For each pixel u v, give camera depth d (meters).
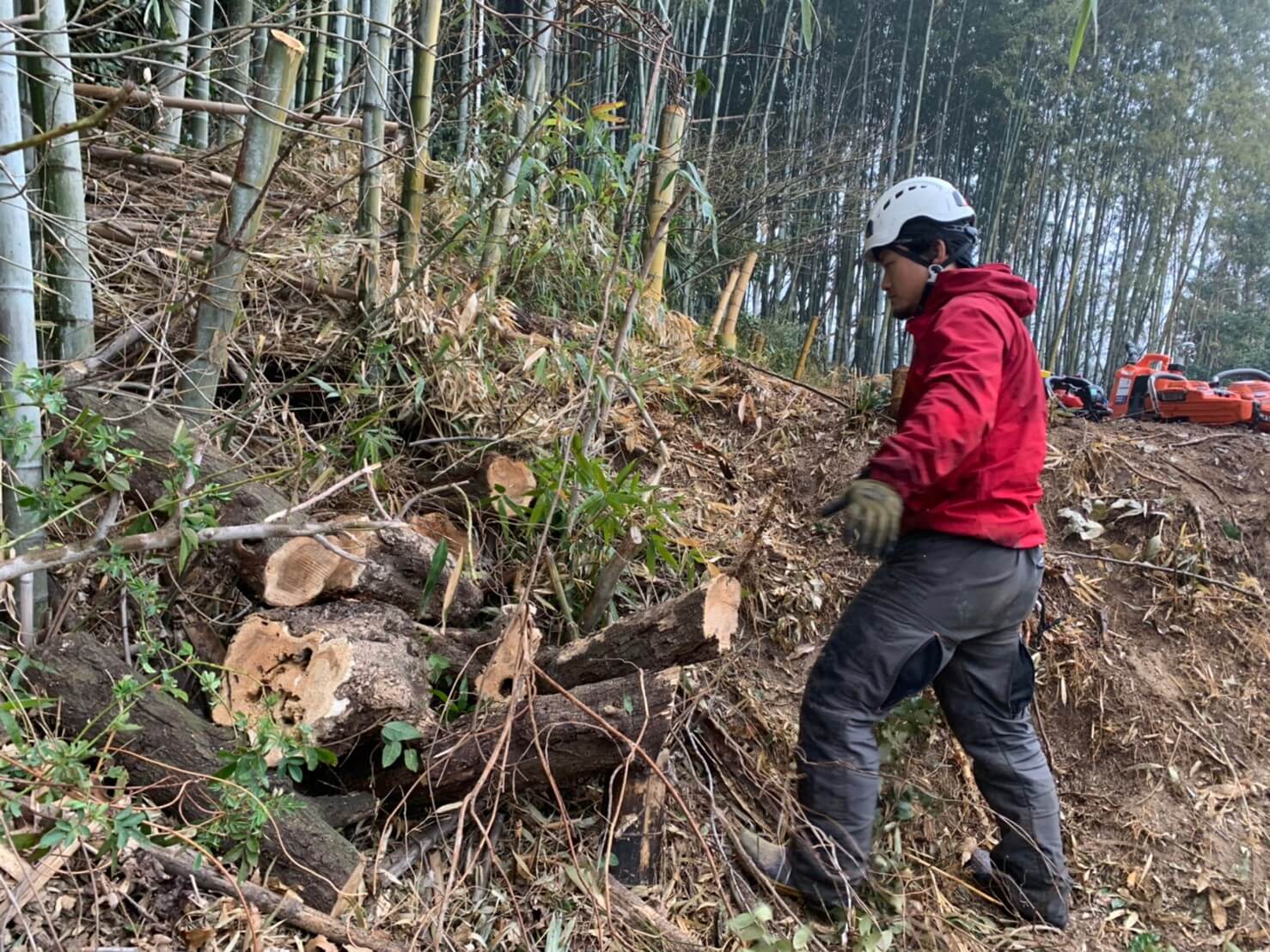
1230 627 2.86
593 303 3.67
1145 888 2.34
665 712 1.84
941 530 1.91
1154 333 13.55
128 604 1.86
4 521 1.67
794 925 1.93
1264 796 2.55
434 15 2.86
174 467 1.78
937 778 2.47
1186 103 11.67
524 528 2.40
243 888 1.42
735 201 6.95
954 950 1.99
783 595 2.71
